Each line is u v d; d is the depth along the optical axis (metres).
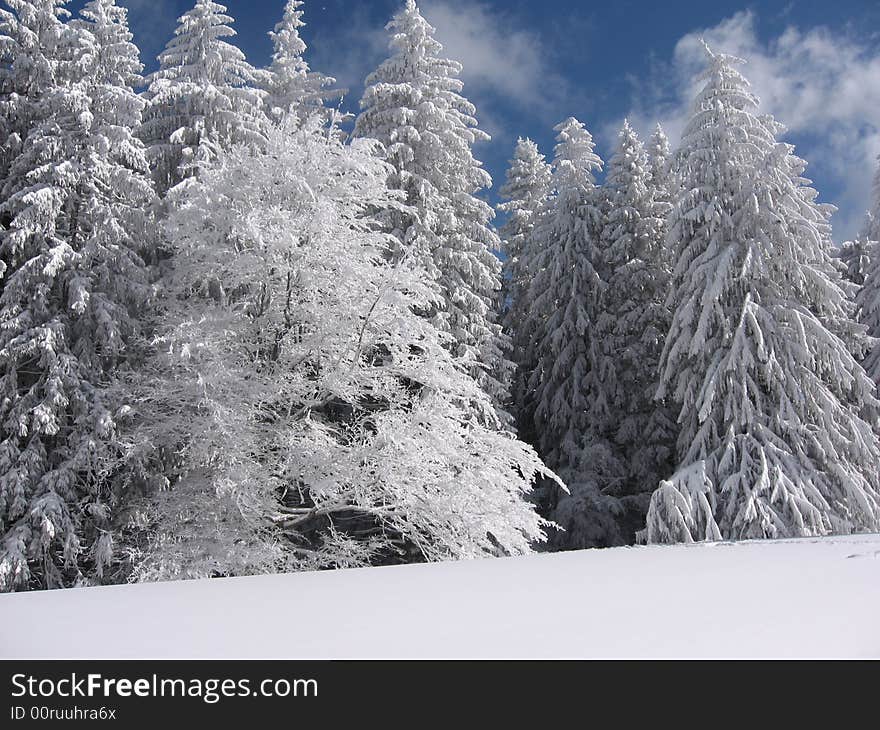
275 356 11.79
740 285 15.66
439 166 18.62
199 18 16.88
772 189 15.83
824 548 4.59
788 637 2.02
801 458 14.36
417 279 11.92
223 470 10.27
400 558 12.84
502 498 11.41
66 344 12.05
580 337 22.06
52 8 13.46
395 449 10.62
